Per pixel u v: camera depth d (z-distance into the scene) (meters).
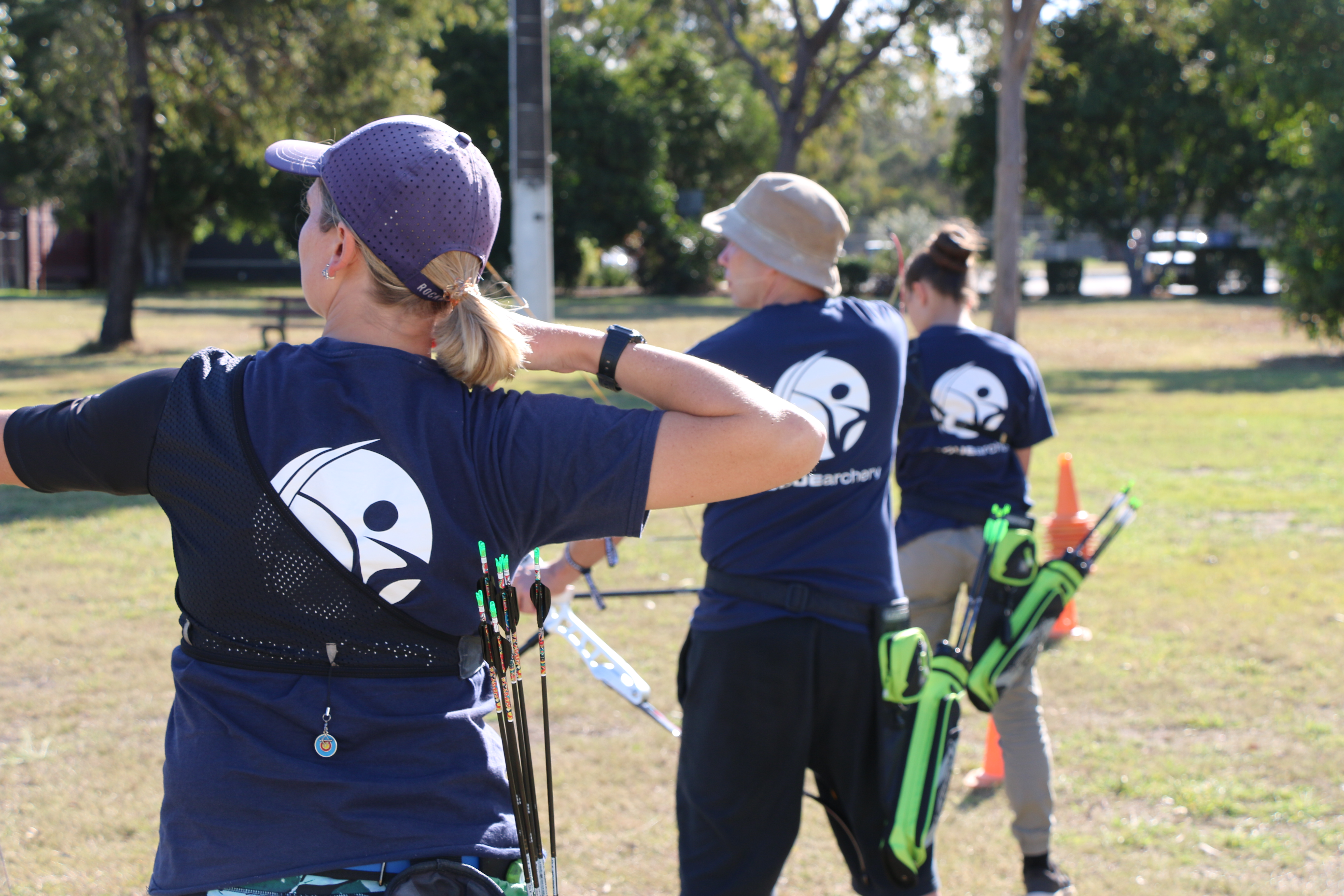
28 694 5.05
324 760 1.57
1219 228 60.72
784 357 2.76
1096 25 41.25
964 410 3.55
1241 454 11.14
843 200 60.62
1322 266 21.61
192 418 1.56
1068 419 13.48
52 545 7.58
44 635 5.81
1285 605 6.38
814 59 32.50
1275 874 3.63
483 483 1.61
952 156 45.66
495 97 38.53
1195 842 3.83
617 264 54.41
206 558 1.57
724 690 2.71
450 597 1.61
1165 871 3.65
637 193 41.50
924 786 2.60
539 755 4.52
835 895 3.57
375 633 1.59
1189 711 4.93
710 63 46.06
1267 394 16.03
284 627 1.58
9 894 2.23
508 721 1.62
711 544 2.78
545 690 1.73
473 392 1.67
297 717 1.57
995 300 21.53
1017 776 3.43
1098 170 44.34
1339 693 5.10
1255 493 9.34
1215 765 4.39
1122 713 4.92
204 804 1.56
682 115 46.31
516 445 1.62
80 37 19.89
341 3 20.61
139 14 20.66
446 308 1.66
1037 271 63.69
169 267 46.84
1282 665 5.46
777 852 2.73
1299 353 22.95
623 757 4.52
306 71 20.88
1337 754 4.47
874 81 36.06
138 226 21.94
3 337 24.27
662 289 43.47
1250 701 5.02
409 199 1.58
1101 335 27.62
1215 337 26.84
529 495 1.62
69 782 4.22
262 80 20.92
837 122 41.50
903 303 3.77
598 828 3.96
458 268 1.63
